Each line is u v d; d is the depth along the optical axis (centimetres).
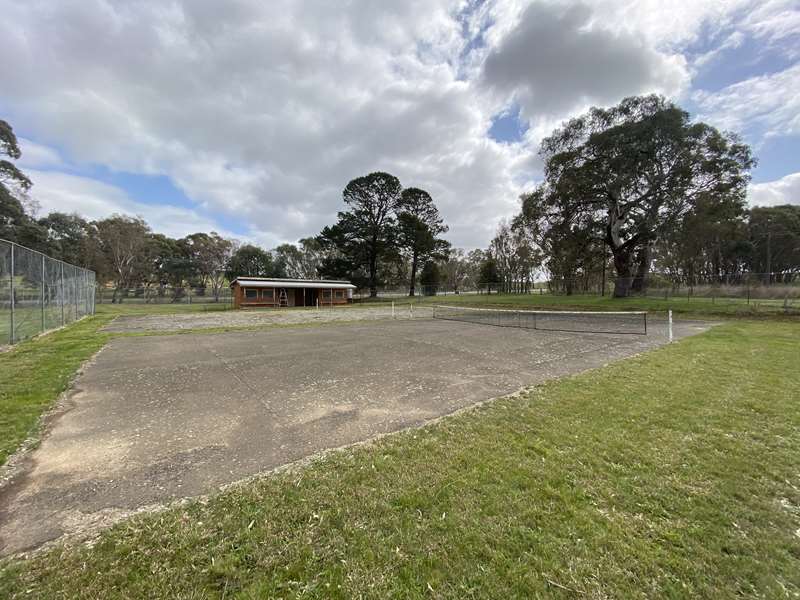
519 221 2662
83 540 189
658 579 164
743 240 3912
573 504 222
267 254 5741
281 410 407
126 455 293
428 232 3931
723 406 405
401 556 178
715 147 1861
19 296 901
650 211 2116
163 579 162
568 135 2345
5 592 153
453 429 344
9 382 504
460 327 1315
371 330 1222
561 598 154
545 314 1930
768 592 157
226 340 973
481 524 202
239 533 194
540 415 380
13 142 2791
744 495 232
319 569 170
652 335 1048
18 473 261
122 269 4566
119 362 668
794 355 705
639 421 361
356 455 290
